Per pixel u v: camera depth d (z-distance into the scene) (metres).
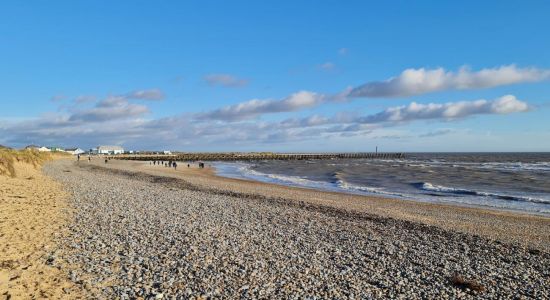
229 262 10.71
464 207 27.09
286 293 8.71
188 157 144.50
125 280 8.93
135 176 47.94
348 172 65.50
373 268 11.00
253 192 31.59
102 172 54.50
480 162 116.19
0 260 9.64
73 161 92.38
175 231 14.12
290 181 47.72
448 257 12.67
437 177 53.97
